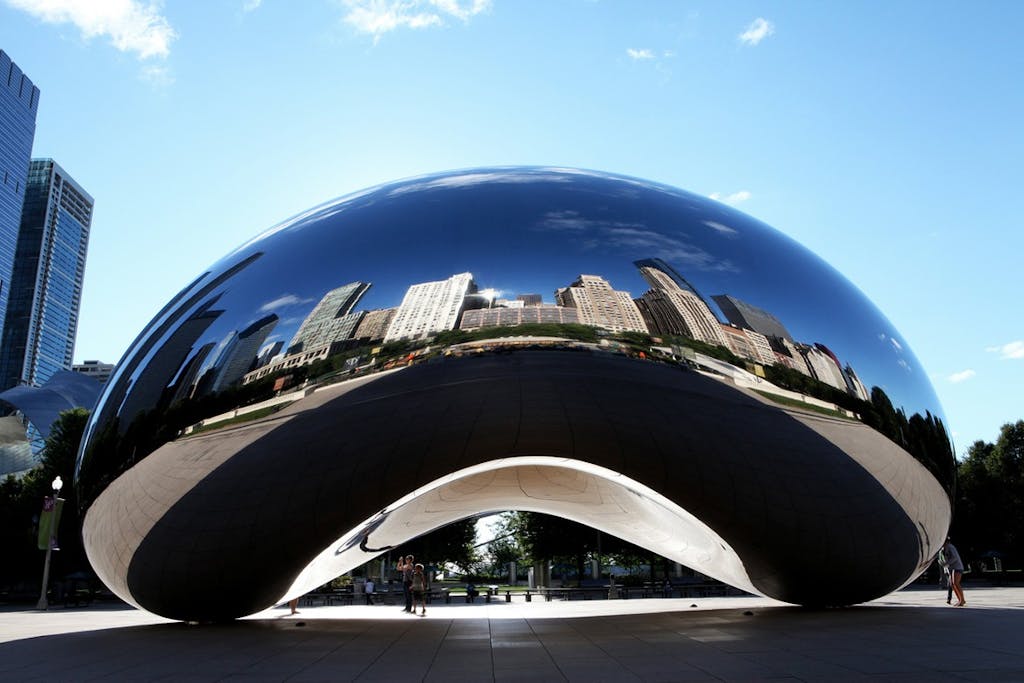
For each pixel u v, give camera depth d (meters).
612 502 10.89
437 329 8.46
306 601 33.47
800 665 6.23
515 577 68.62
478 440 8.38
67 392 71.25
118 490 9.09
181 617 10.40
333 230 9.31
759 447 8.73
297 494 8.45
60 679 6.00
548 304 8.55
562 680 5.74
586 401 8.38
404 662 6.86
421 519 11.48
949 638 7.87
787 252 10.00
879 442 9.41
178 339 9.19
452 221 9.07
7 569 38.22
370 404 8.38
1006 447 44.03
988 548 42.84
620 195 9.78
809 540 9.27
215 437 8.62
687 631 9.16
